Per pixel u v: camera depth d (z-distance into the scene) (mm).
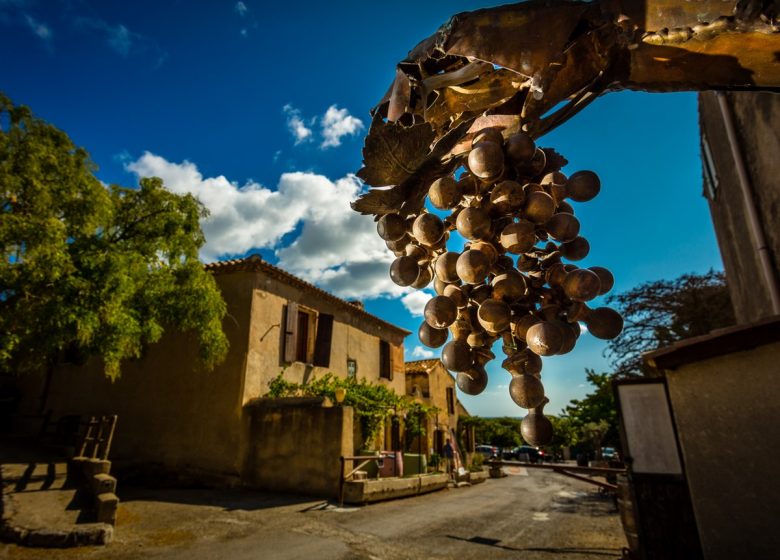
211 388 10930
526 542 6453
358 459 9531
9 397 13625
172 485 10234
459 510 9227
